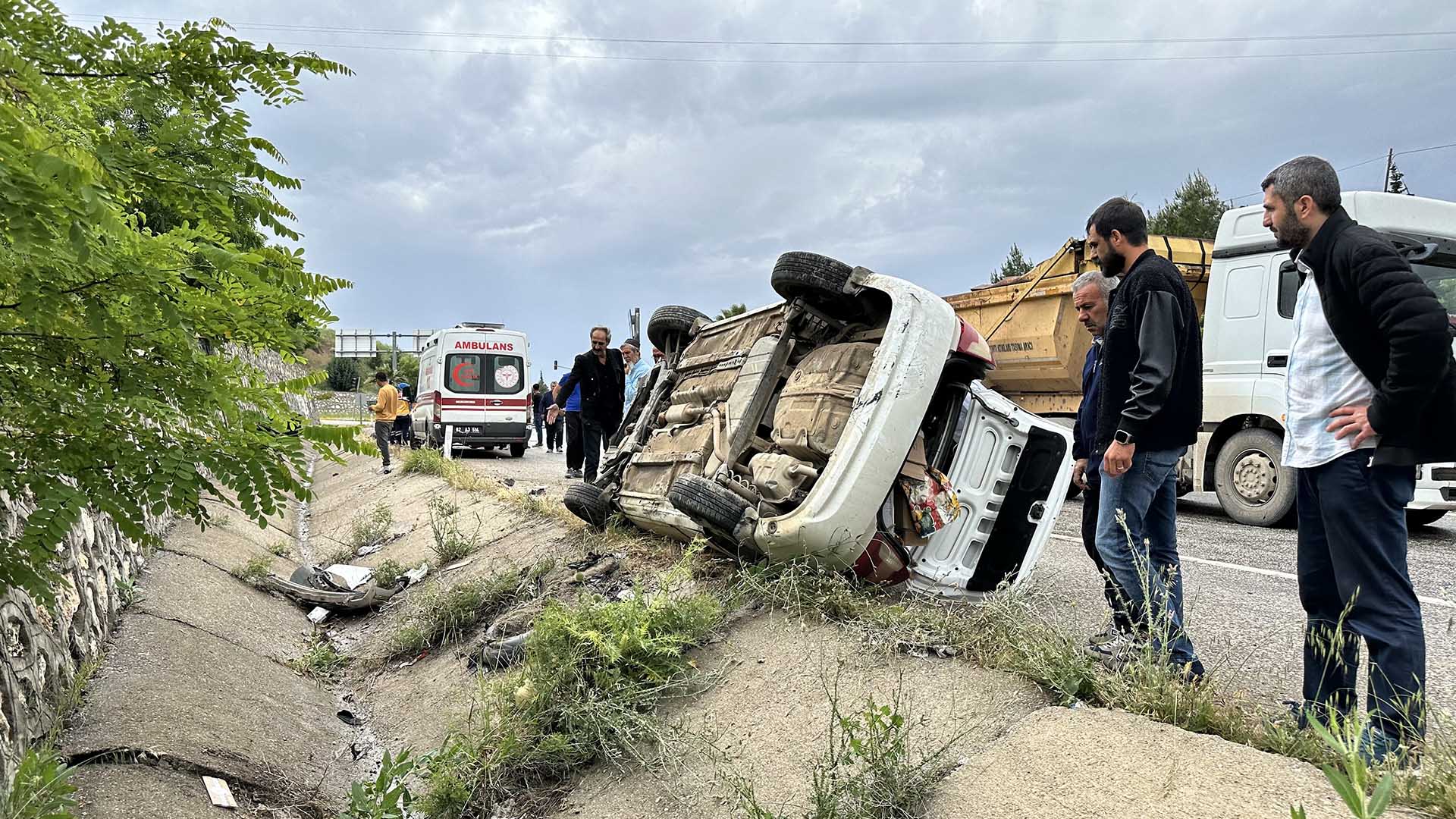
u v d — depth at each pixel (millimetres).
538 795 3916
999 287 11938
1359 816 1875
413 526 10445
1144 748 2783
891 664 3809
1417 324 2674
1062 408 11328
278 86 2088
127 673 4617
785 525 4605
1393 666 2805
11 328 1924
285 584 7836
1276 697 3738
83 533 4977
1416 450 2773
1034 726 3068
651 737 3867
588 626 4348
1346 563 2941
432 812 3902
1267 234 8781
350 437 2342
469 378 22703
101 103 1940
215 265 1851
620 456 7379
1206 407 9320
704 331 7527
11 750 3055
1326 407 3020
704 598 4684
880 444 4543
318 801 4148
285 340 2115
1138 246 3900
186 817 3426
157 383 2078
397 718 5336
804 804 3150
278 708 5156
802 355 5941
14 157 1451
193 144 2061
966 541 5207
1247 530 8633
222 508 10258
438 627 6254
